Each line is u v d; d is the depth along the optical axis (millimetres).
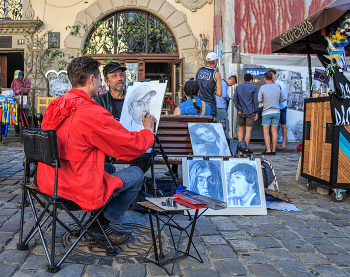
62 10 11828
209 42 11922
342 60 4375
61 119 2271
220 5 10727
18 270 2264
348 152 4172
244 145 4188
